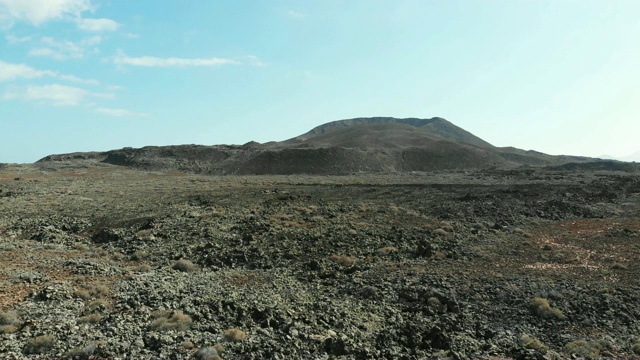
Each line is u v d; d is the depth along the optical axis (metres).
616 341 20.61
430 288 26.69
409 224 44.09
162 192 65.25
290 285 28.12
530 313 23.84
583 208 52.06
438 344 20.05
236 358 17.44
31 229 41.75
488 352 19.39
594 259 33.03
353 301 25.55
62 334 18.36
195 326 20.16
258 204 52.50
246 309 22.34
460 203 53.44
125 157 142.00
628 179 75.69
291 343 18.92
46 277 26.39
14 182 77.81
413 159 160.25
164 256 34.09
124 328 19.31
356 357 18.28
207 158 147.62
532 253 35.31
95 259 32.31
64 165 120.88
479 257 34.44
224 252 34.84
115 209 50.59
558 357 18.70
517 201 55.09
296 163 136.50
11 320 19.44
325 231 40.59
